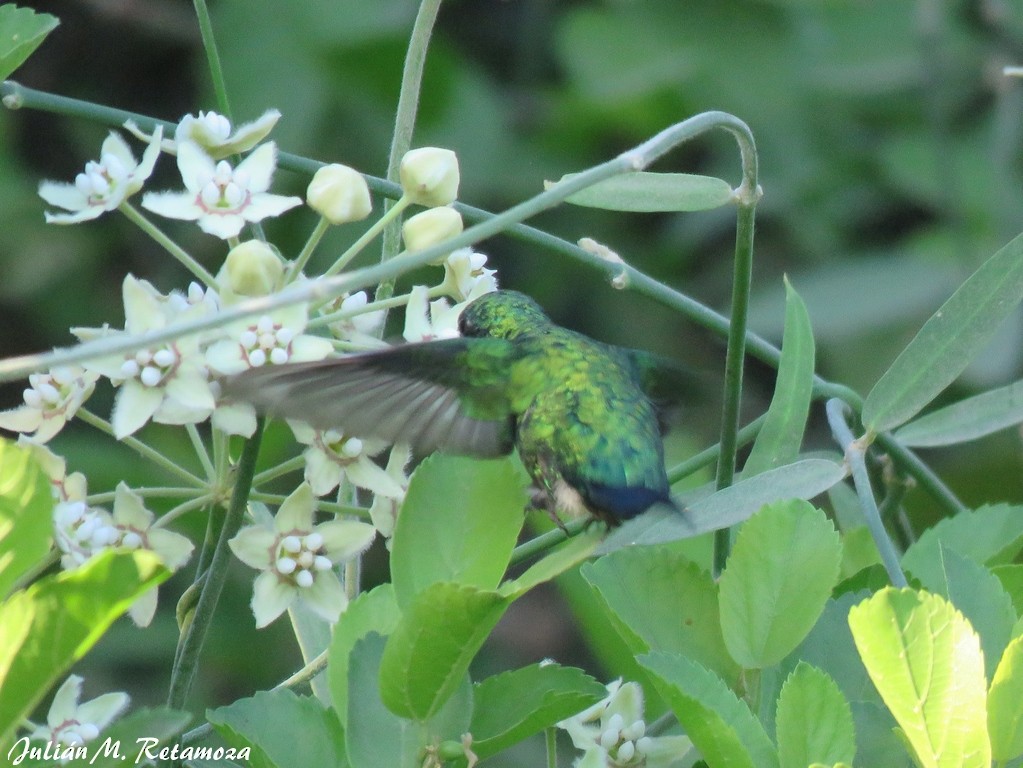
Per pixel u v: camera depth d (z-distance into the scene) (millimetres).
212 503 2451
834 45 3246
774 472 2453
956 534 2492
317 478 2445
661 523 2451
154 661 2969
